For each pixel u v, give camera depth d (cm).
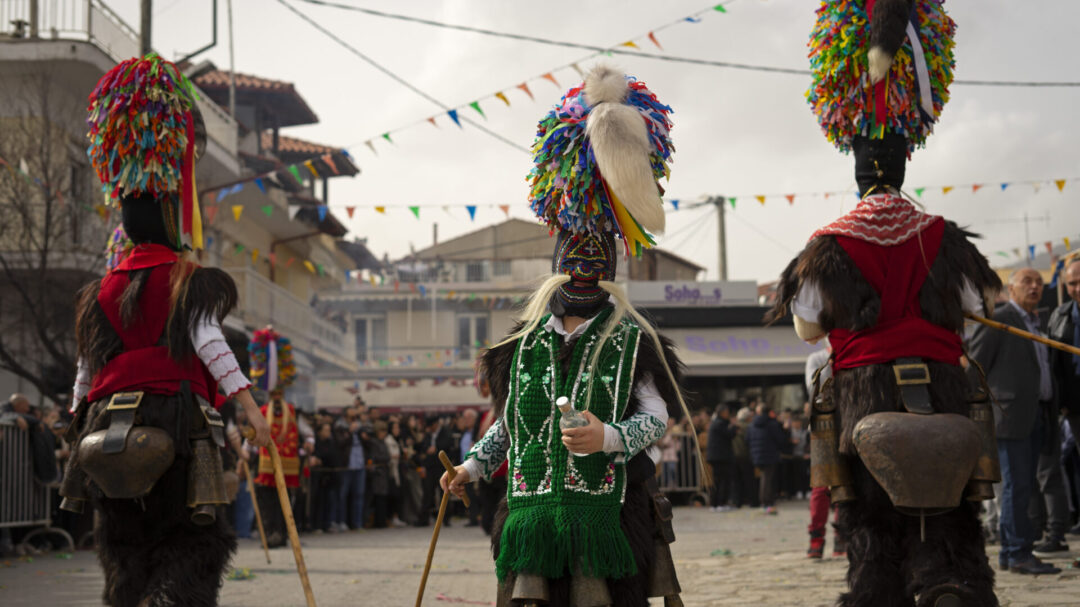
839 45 398
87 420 396
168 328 394
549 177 321
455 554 1105
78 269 1783
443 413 3603
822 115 409
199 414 396
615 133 302
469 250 5116
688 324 2442
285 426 1222
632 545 304
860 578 361
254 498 599
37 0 1836
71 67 1814
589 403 307
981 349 665
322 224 3234
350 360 3809
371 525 1778
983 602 338
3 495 1081
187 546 385
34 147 1731
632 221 317
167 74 422
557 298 323
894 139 400
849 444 362
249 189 2459
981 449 350
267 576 863
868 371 362
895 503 343
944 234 375
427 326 4422
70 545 1170
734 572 812
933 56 402
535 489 304
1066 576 653
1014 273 727
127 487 375
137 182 411
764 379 2531
